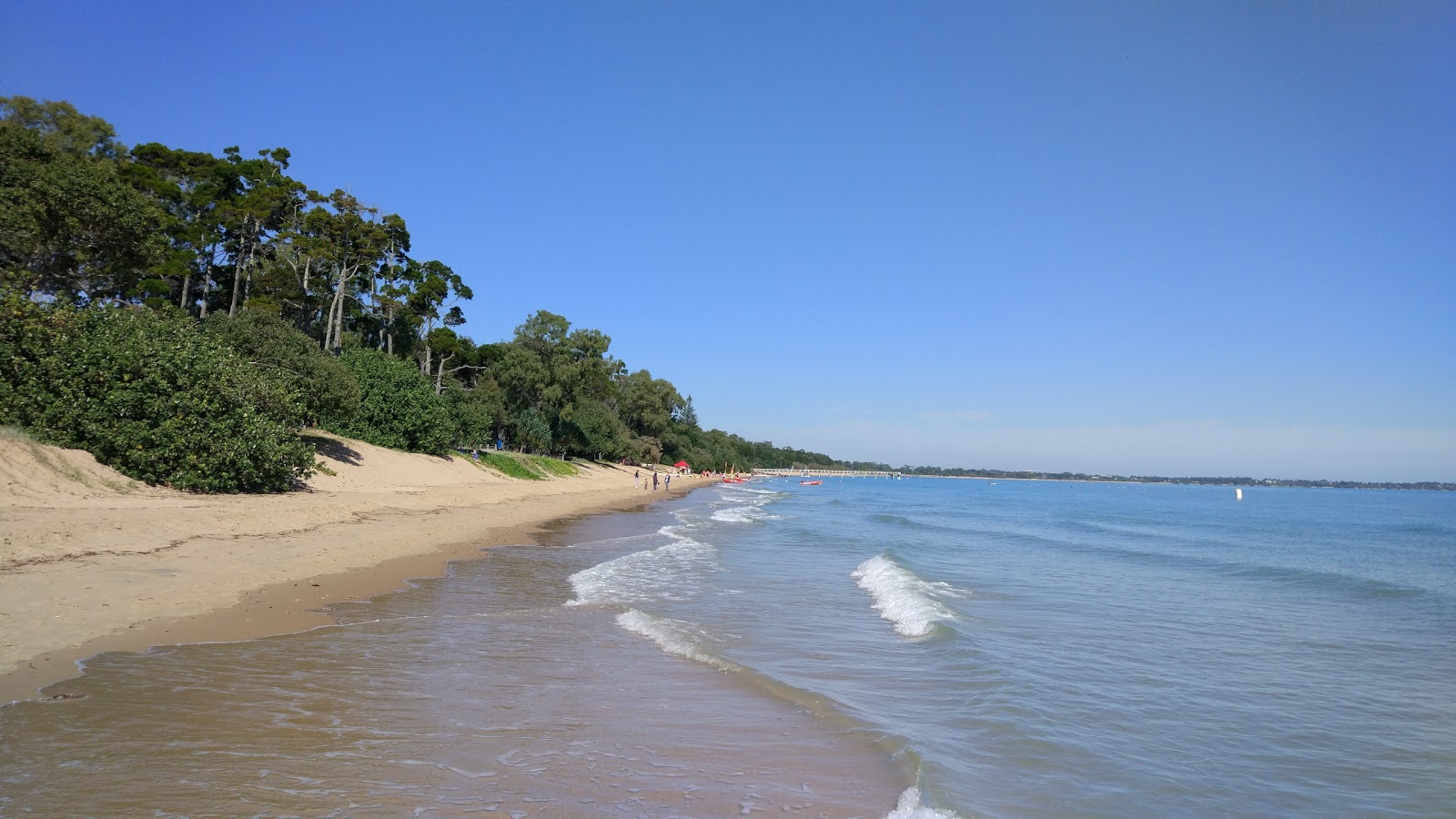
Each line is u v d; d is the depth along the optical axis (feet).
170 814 15.72
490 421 188.34
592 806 17.42
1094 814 18.94
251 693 24.17
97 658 26.68
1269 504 323.57
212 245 154.61
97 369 69.67
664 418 373.61
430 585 47.60
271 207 162.50
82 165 98.22
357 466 117.19
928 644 37.17
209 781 17.51
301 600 39.60
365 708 23.63
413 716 23.15
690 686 28.30
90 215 92.68
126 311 88.22
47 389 68.33
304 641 31.63
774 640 37.50
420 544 66.39
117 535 47.24
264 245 169.58
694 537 94.27
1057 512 206.28
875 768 20.80
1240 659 37.06
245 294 165.17
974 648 36.09
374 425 138.92
